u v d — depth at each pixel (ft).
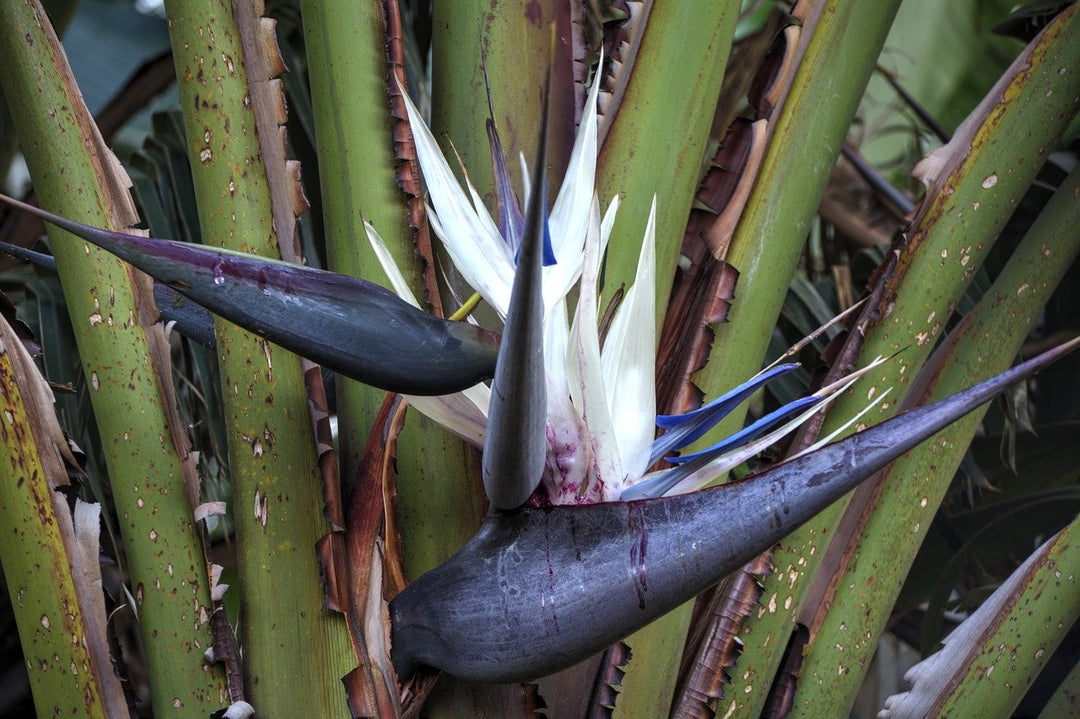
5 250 2.93
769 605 3.12
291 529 2.83
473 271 2.79
